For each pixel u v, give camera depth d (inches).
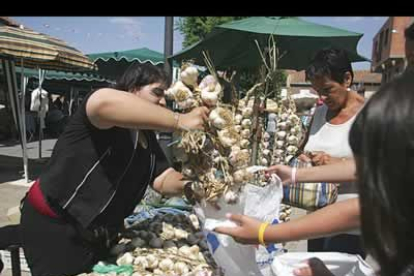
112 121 57.5
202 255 70.3
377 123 25.5
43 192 66.1
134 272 63.6
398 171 24.5
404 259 26.0
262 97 82.8
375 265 27.9
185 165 61.1
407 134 24.2
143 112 55.7
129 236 75.2
